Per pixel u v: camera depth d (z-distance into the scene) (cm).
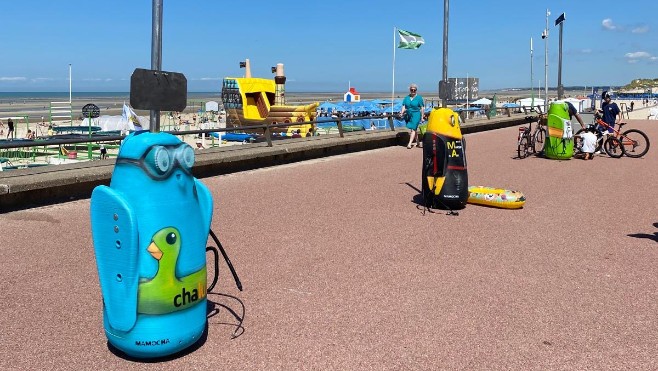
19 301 483
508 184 1123
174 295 360
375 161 1465
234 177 1177
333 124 4197
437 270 578
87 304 479
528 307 481
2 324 436
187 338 371
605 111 1619
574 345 411
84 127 3553
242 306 478
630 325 447
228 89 3052
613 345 412
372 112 5088
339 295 506
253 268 580
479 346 408
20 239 672
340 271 573
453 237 711
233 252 636
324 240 690
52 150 2855
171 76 608
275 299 496
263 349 400
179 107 618
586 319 457
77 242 662
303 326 439
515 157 1578
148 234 349
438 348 404
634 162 1486
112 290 359
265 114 2998
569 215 845
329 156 1564
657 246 676
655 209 891
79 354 389
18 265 577
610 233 738
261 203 910
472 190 918
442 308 477
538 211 873
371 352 397
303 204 906
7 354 387
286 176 1198
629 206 915
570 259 621
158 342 360
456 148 855
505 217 829
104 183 945
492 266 593
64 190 893
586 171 1315
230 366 375
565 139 1497
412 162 1450
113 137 993
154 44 603
